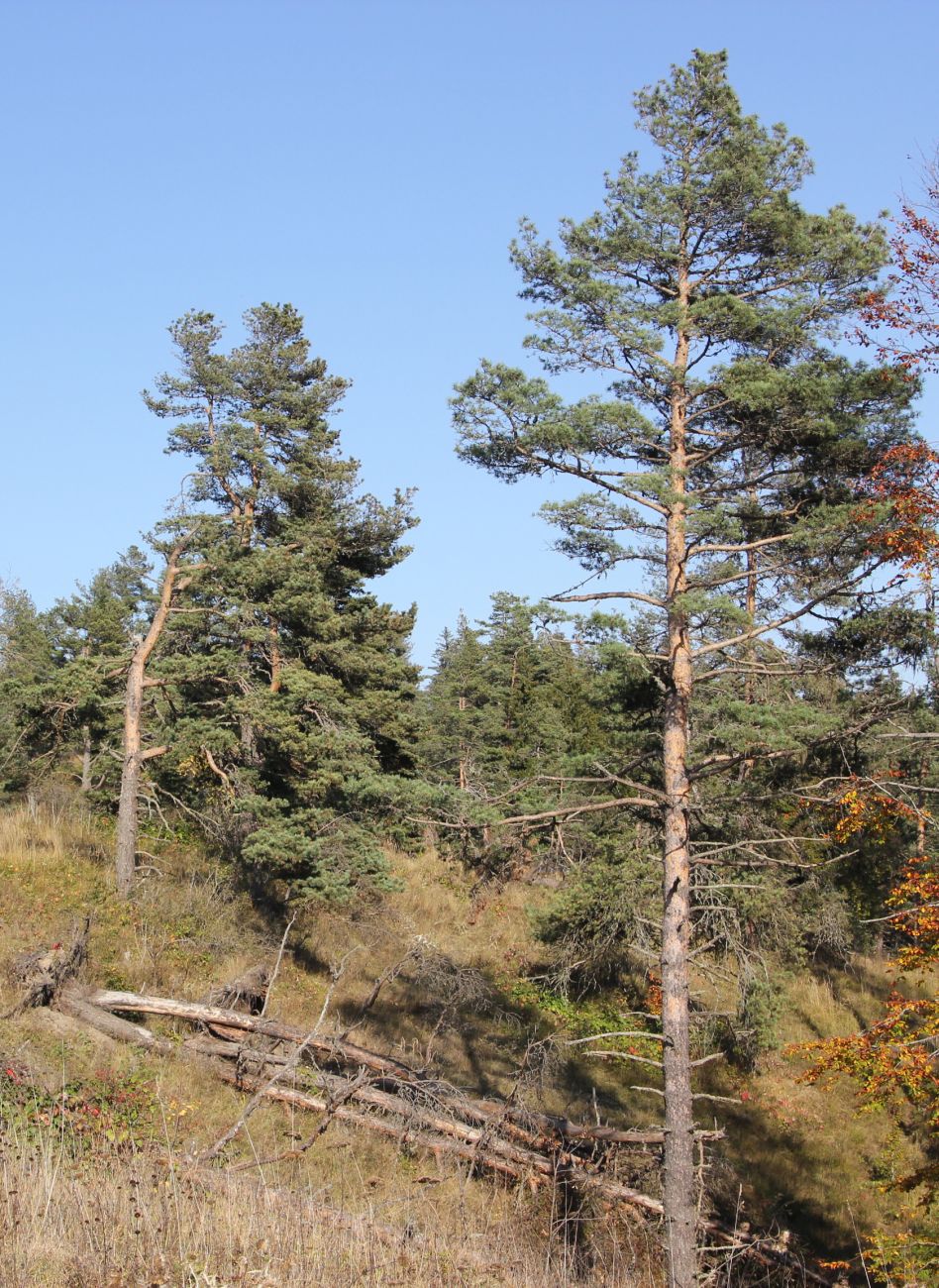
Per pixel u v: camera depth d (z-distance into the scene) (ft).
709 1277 45.88
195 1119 49.62
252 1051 56.08
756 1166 73.67
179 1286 25.00
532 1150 54.39
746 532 51.80
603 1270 42.65
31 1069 47.14
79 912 72.18
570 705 112.16
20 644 133.80
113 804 100.53
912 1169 74.49
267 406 91.97
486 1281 32.17
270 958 79.71
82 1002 58.08
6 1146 33.01
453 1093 57.11
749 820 56.34
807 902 69.41
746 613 42.01
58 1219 27.32
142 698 84.58
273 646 85.10
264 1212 30.66
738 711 44.78
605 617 43.91
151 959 69.15
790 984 94.73
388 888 79.51
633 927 71.41
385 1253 30.32
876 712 46.03
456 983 82.28
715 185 49.44
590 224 52.29
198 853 95.40
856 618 46.44
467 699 143.54
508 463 51.01
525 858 52.70
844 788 46.68
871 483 47.09
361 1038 71.20
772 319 47.70
